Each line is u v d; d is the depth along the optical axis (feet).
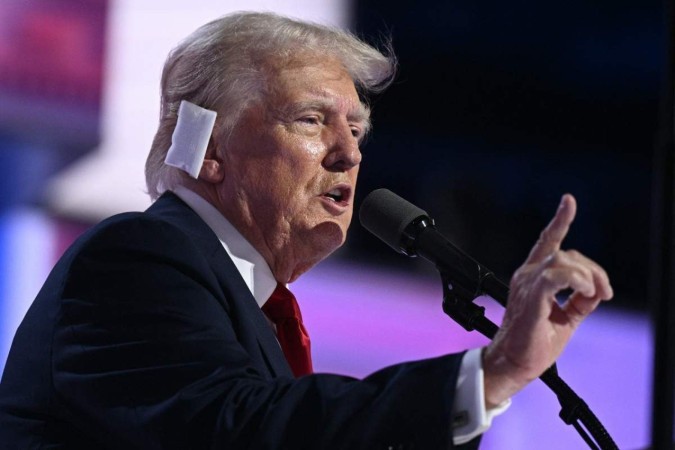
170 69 17.84
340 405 11.98
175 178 17.46
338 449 11.74
